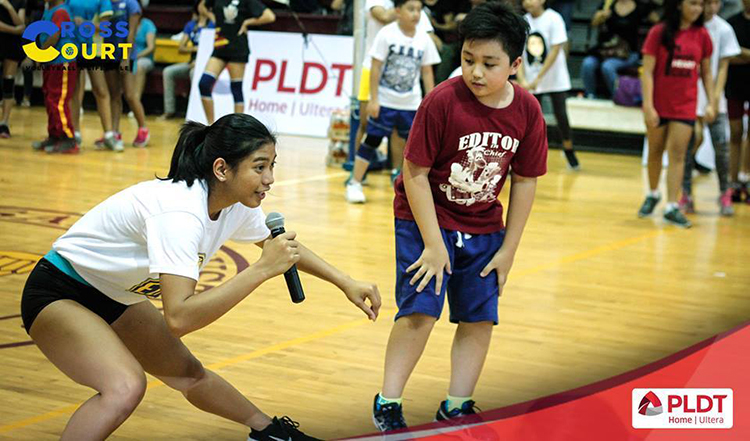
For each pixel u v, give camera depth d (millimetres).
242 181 2725
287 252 2691
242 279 2656
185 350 3074
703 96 8180
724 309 5254
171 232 2646
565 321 4934
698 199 9117
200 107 12719
